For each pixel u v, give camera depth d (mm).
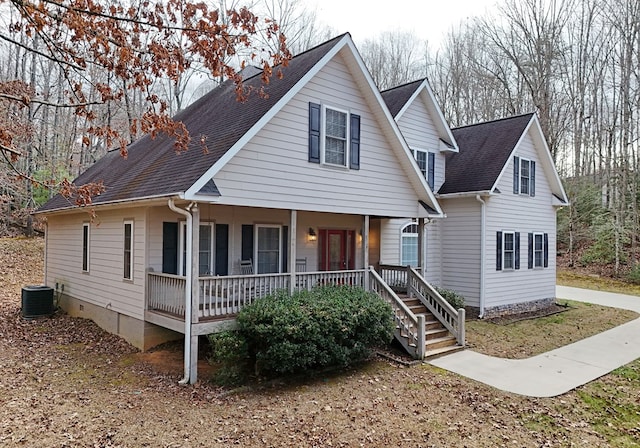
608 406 7410
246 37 6309
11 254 20859
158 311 9531
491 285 15234
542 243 17625
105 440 5820
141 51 5836
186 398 7410
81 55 6039
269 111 8922
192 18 6062
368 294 10094
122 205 9445
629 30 24531
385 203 11922
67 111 24719
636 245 24578
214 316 8641
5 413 6555
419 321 9922
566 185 28109
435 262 15984
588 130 28844
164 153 11273
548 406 7332
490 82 31703
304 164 9984
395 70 39250
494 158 15773
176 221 10523
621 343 11594
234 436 6055
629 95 25375
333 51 10102
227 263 11383
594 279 23656
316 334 8156
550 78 27297
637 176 24812
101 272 12039
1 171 18297
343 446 5871
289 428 6336
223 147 8609
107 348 10305
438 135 16406
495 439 6172
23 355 9641
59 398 7266
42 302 13500
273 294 9297
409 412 7000
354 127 11117
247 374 8492
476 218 15078
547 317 15125
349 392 7805
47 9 5465
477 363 9664
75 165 23797
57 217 15297
